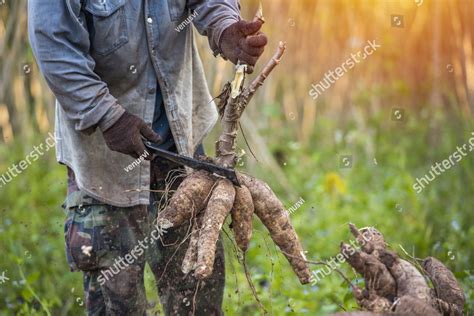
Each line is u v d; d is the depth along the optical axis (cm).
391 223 937
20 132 1169
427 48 1177
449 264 771
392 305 491
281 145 1240
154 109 615
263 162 1145
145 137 560
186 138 623
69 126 602
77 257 607
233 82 551
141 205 619
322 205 1023
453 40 1112
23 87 1156
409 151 1174
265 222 562
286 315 701
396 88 1170
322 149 1241
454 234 848
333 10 1232
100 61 587
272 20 1217
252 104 1213
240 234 555
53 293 772
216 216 529
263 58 1216
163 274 605
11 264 805
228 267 838
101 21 574
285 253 562
